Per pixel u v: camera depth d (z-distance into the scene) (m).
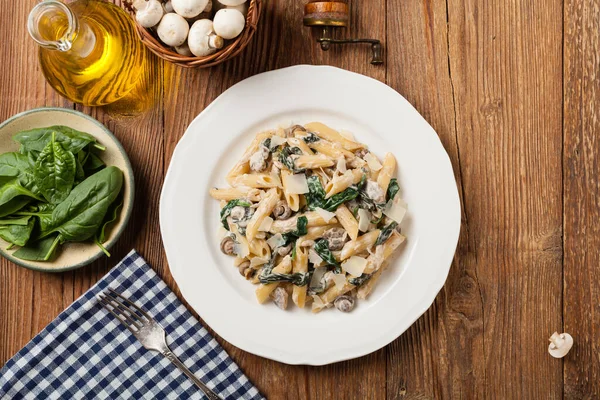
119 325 0.82
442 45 0.82
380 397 0.83
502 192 0.83
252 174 0.78
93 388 0.82
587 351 0.83
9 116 0.83
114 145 0.80
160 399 0.83
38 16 0.75
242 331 0.80
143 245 0.83
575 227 0.83
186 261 0.80
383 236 0.77
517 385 0.83
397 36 0.82
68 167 0.77
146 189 0.83
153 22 0.74
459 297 0.83
